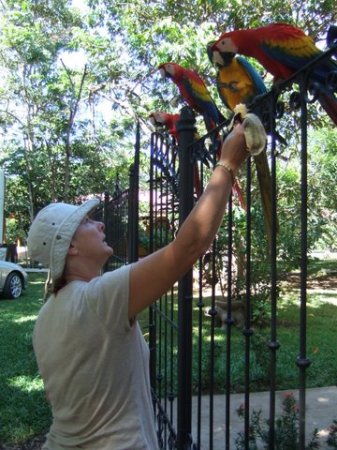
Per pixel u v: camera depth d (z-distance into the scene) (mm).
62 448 1503
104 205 9328
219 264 6867
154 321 3840
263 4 8828
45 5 16344
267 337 6102
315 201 11344
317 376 5184
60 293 1513
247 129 1382
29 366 5625
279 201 9039
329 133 11492
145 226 8234
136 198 4613
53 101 16875
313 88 1437
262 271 7152
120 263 6805
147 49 9703
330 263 17609
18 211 20609
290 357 5809
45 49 16047
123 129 15320
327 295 11109
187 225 1342
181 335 2750
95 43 11406
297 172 9180
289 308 9344
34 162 17906
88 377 1429
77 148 17531
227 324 2076
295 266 7426
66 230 1527
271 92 1623
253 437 3213
